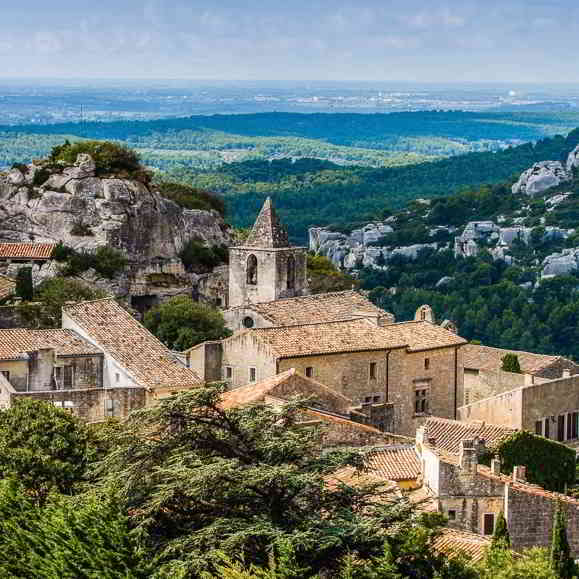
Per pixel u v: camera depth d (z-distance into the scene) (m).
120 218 185.88
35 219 186.62
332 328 142.62
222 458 75.19
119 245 185.50
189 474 72.62
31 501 82.62
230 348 137.75
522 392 141.88
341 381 139.12
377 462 111.25
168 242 191.12
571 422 147.50
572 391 147.50
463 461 106.31
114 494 74.38
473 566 79.25
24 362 127.81
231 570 68.00
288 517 75.00
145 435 77.56
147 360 130.62
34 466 89.75
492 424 136.12
